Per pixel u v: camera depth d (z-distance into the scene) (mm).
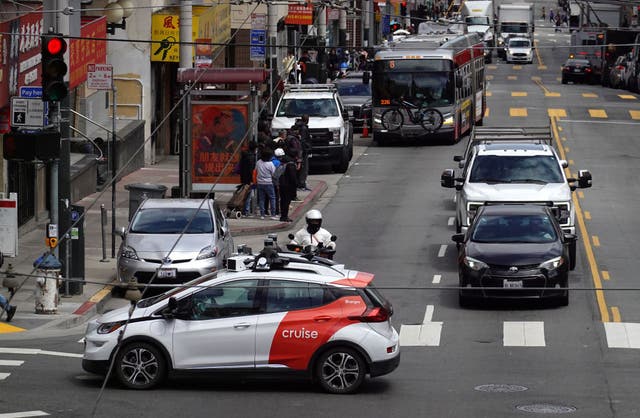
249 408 32062
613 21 143000
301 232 44188
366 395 33781
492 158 57938
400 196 75812
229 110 68125
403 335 42719
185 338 33750
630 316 45469
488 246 47188
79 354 39000
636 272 53875
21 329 42938
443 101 98062
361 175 85250
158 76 93750
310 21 117500
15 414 30953
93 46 69938
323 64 125625
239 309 33875
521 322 44594
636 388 34688
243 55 116500
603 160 89688
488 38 192375
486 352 39938
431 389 34594
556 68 185375
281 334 33688
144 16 86875
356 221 67562
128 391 33844
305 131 76562
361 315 33688
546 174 57281
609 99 134000
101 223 61969
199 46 82875
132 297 47750
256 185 68188
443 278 52594
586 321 44719
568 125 110312
